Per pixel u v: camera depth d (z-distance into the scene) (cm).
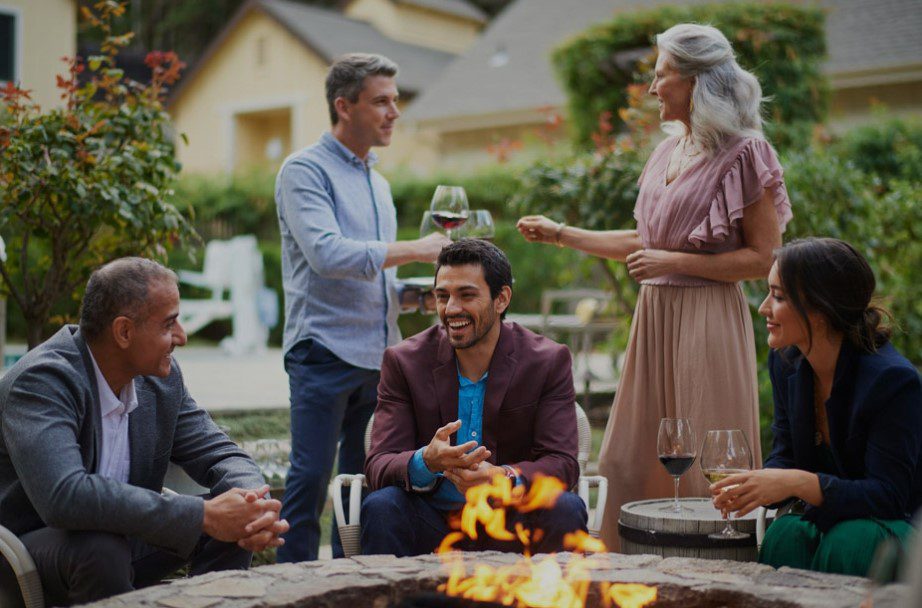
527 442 294
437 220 352
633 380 329
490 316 286
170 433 272
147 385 267
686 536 254
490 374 291
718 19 863
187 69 2350
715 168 311
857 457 255
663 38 318
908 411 247
